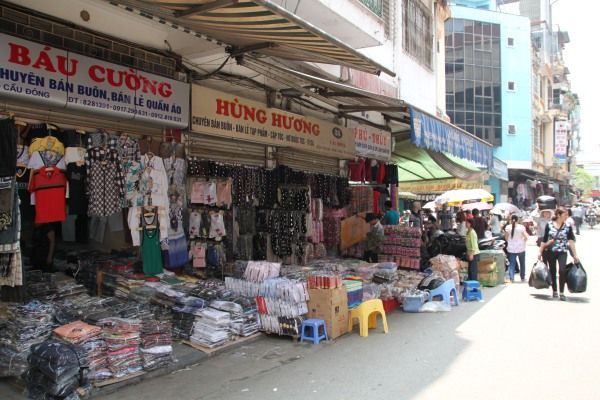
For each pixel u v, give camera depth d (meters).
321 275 6.78
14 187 4.99
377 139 12.26
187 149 7.45
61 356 4.27
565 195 58.69
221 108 7.65
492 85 39.69
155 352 5.07
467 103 39.31
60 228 7.80
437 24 18.19
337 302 6.55
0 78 5.02
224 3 4.29
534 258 17.67
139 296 6.20
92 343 4.63
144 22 6.26
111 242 7.48
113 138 6.16
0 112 5.23
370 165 12.27
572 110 58.59
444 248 11.47
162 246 6.71
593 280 11.73
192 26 5.61
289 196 9.32
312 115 10.34
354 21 9.34
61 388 4.22
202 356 5.60
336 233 10.77
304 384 4.82
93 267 6.77
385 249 10.60
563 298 9.28
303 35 5.32
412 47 14.37
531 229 25.08
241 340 6.17
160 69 6.85
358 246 11.32
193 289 6.45
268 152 9.21
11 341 4.71
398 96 13.02
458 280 9.91
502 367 5.29
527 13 48.62
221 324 5.87
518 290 10.55
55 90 5.48
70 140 5.81
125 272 6.56
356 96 8.88
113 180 6.13
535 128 42.62
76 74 5.68
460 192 17.44
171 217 7.03
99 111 5.91
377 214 11.70
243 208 8.60
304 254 9.39
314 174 10.04
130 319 4.99
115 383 4.68
